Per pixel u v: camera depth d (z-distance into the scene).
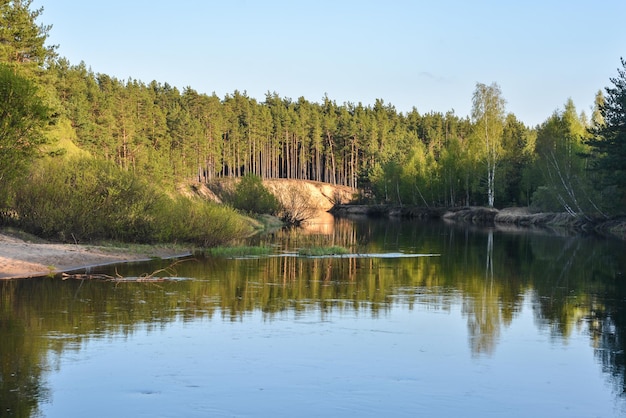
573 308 20.70
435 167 116.81
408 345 15.48
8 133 34.47
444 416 10.75
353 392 11.91
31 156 36.94
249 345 15.26
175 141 119.31
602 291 24.38
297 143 161.12
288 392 11.84
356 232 64.25
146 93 119.62
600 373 13.34
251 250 39.34
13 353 14.23
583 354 14.86
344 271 29.91
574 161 74.12
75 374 12.79
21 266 27.52
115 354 14.27
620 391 12.18
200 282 25.39
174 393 11.73
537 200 83.25
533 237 55.84
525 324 18.14
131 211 38.69
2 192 35.12
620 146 58.09
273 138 156.25
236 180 133.88
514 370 13.50
